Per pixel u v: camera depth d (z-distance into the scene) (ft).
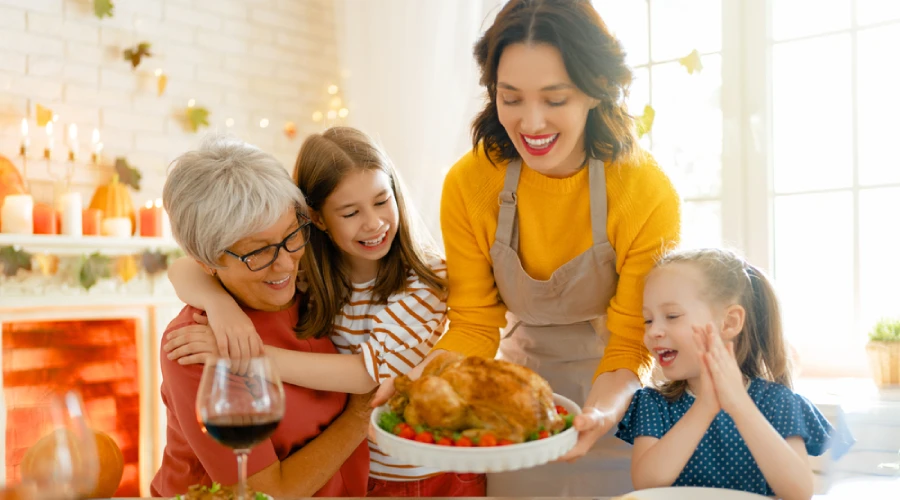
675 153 8.89
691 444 3.88
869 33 8.00
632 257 4.70
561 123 4.17
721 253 4.57
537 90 4.08
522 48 4.05
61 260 9.14
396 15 10.36
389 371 4.68
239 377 3.07
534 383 3.33
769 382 4.44
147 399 9.95
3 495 2.74
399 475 5.12
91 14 9.84
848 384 7.59
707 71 8.69
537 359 5.61
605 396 4.33
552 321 5.38
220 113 11.10
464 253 5.11
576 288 4.97
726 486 4.27
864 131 8.05
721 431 4.30
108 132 10.00
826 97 8.23
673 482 3.97
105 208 9.55
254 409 3.03
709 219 8.69
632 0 9.14
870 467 6.41
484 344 5.02
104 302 9.48
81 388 9.56
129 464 9.93
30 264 8.80
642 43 9.09
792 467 3.70
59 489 2.79
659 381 5.25
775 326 4.63
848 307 8.17
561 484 5.50
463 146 9.82
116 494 9.78
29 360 9.19
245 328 4.33
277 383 3.12
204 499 3.36
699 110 8.73
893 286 7.94
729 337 4.38
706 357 3.88
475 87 9.73
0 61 9.11
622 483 5.41
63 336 9.43
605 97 4.18
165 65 10.53
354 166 4.64
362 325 5.01
